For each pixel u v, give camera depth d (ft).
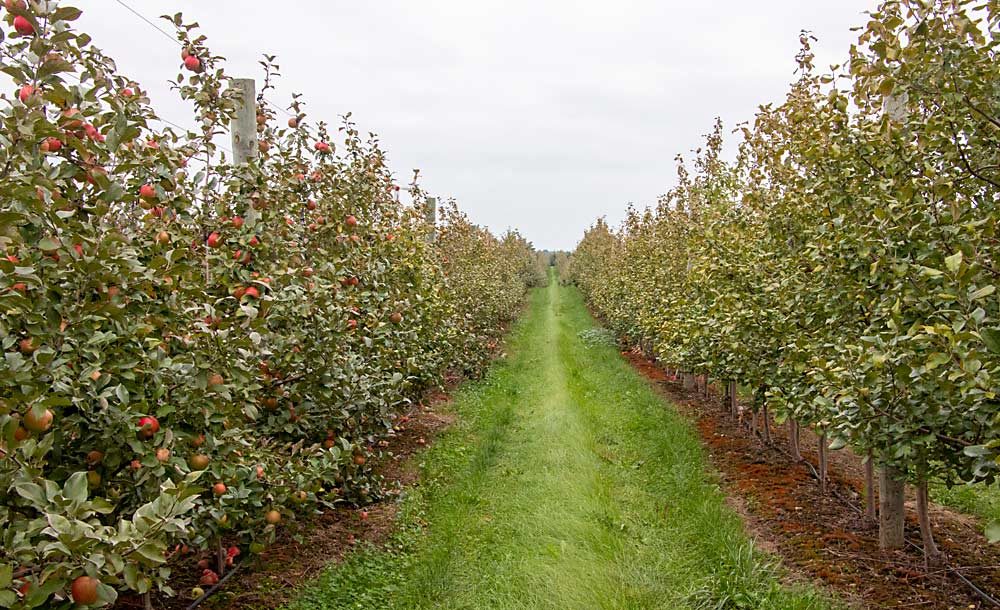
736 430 27.30
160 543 6.19
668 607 13.01
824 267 13.87
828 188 13.79
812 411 14.38
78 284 7.97
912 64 10.71
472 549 16.03
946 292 8.89
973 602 12.30
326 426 16.47
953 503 17.95
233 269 13.10
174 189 11.32
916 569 13.75
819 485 19.77
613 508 18.24
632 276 47.26
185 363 9.91
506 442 25.63
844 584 13.32
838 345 11.89
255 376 12.34
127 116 9.73
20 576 6.41
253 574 13.57
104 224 9.60
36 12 8.02
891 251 11.18
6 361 6.97
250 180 14.64
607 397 33.50
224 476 11.24
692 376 36.99
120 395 8.39
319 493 15.80
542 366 43.70
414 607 13.19
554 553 15.26
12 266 6.54
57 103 8.38
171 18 13.26
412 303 23.32
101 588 6.00
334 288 16.78
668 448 23.32
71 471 8.59
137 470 9.05
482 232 73.72
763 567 13.94
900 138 11.75
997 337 7.54
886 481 14.69
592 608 12.89
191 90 13.53
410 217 26.25
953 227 10.25
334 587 13.25
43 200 7.49
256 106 17.56
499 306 56.08
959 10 10.38
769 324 17.62
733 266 20.25
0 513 6.77
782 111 17.60
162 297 9.88
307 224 18.33
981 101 10.65
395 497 19.13
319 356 15.08
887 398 10.51
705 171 32.04
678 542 16.06
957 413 9.95
